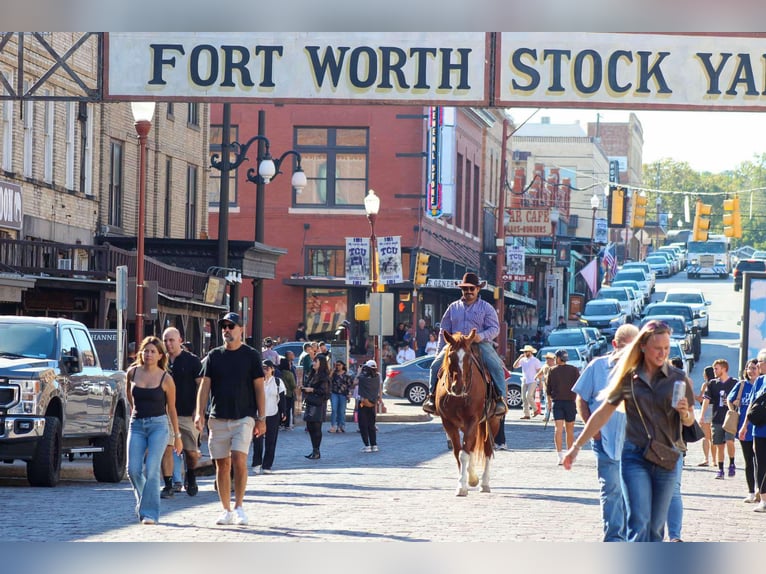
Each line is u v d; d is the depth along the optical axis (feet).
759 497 122.83
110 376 144.56
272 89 157.89
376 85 157.28
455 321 129.80
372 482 142.41
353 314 399.24
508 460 176.55
